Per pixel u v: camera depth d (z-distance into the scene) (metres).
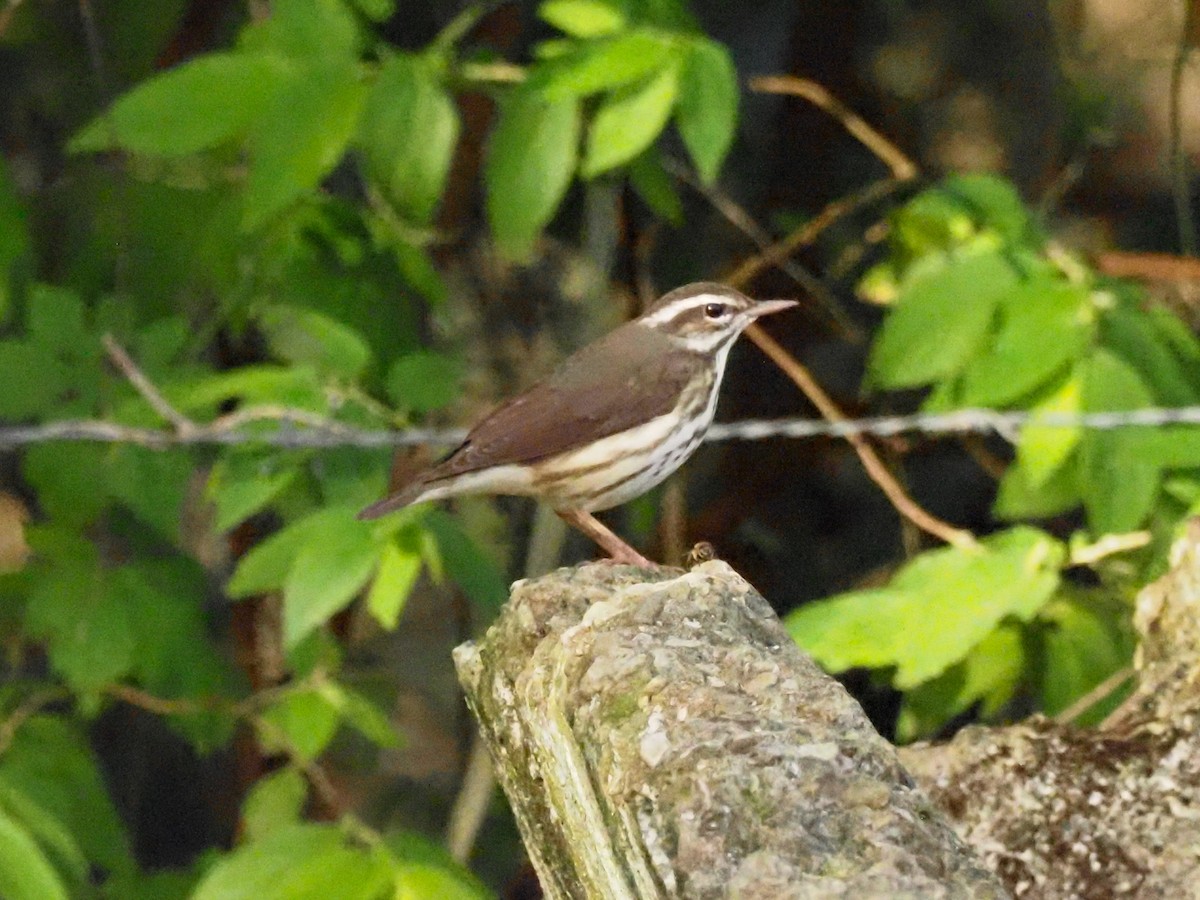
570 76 9.52
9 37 13.02
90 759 11.00
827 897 4.59
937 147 13.47
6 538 13.20
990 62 13.46
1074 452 9.98
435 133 9.83
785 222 13.30
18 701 11.19
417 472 13.02
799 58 13.58
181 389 10.48
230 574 13.22
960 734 7.32
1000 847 6.97
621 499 10.38
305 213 11.37
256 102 9.52
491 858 13.70
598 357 10.31
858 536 13.62
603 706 5.39
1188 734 7.09
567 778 5.72
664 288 13.80
